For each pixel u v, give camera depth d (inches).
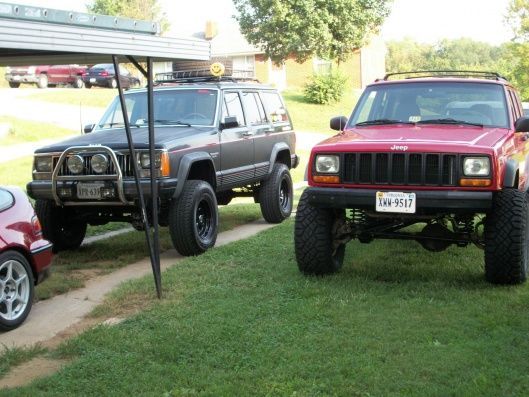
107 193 287.9
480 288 244.2
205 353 185.8
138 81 1444.4
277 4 1325.0
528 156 308.2
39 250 230.2
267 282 258.4
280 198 407.8
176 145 302.0
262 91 410.0
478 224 254.2
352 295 236.5
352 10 1337.4
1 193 227.5
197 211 314.0
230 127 346.0
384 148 237.9
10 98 1154.7
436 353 181.2
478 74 310.0
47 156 302.5
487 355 179.3
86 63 263.3
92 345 193.8
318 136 1076.5
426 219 249.0
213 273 273.3
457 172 231.3
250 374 169.8
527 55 1344.7
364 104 294.0
